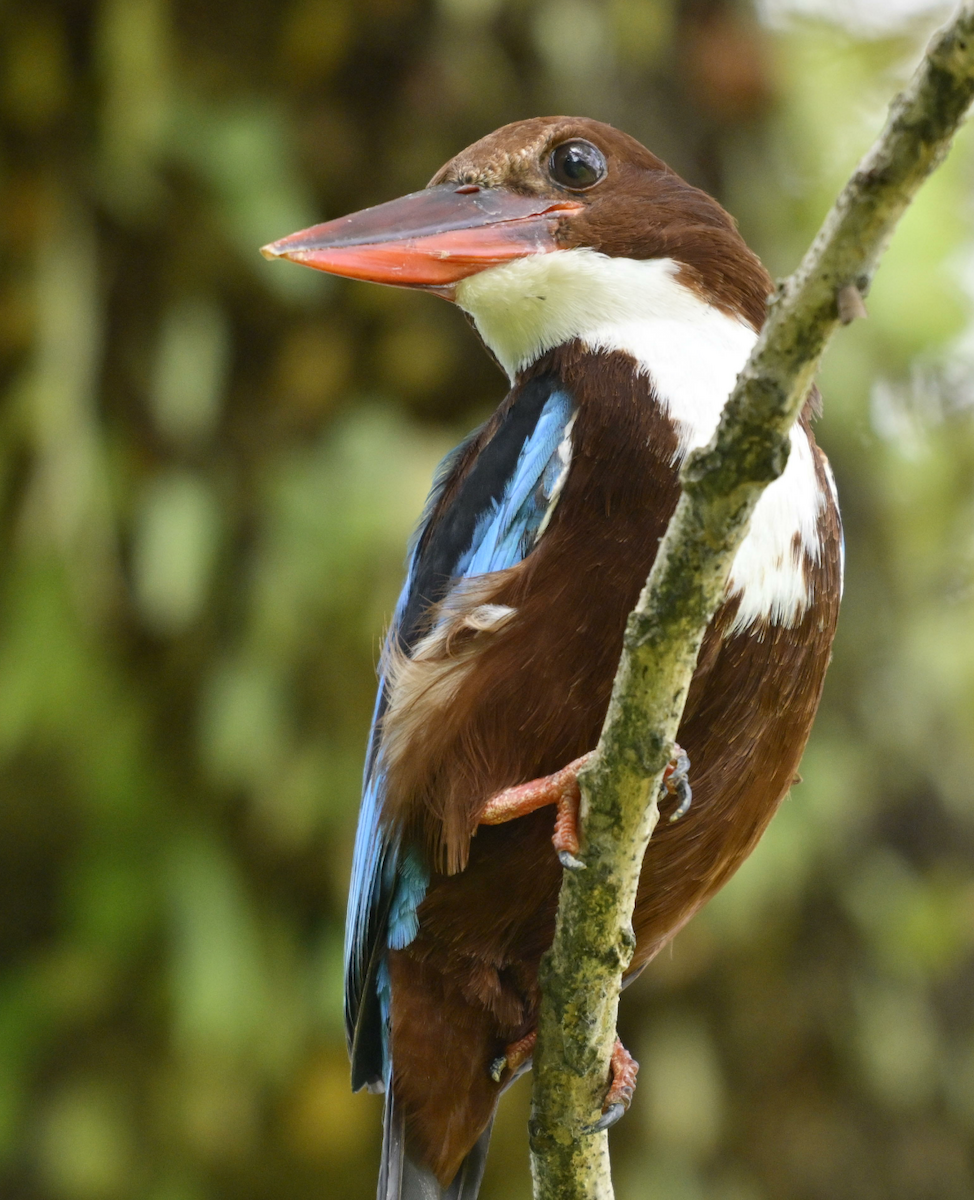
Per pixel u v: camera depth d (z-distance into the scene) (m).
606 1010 5.51
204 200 10.44
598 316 6.69
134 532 10.25
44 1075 10.25
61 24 10.41
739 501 4.49
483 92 10.77
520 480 6.15
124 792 10.19
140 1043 10.26
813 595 6.10
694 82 11.21
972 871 11.20
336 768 10.09
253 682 10.03
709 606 4.71
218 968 9.85
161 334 10.38
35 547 9.99
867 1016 10.82
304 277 10.45
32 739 10.16
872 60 12.08
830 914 10.95
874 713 11.19
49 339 10.03
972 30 3.65
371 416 10.46
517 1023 6.59
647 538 5.89
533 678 5.89
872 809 11.06
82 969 10.18
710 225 6.93
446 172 7.31
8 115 10.34
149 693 10.28
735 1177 10.73
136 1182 10.13
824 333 4.16
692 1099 10.40
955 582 11.99
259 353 10.63
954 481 11.80
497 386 10.69
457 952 6.45
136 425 10.40
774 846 10.47
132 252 10.49
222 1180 10.29
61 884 10.44
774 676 6.04
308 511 10.20
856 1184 10.79
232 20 10.69
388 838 6.36
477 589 6.01
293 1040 10.07
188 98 10.55
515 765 5.97
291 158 10.61
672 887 6.38
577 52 10.77
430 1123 6.73
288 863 10.30
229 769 9.98
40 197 10.30
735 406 4.36
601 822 5.14
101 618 10.10
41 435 9.92
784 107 11.48
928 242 11.44
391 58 10.77
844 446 11.23
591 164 7.06
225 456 10.45
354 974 6.99
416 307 10.61
